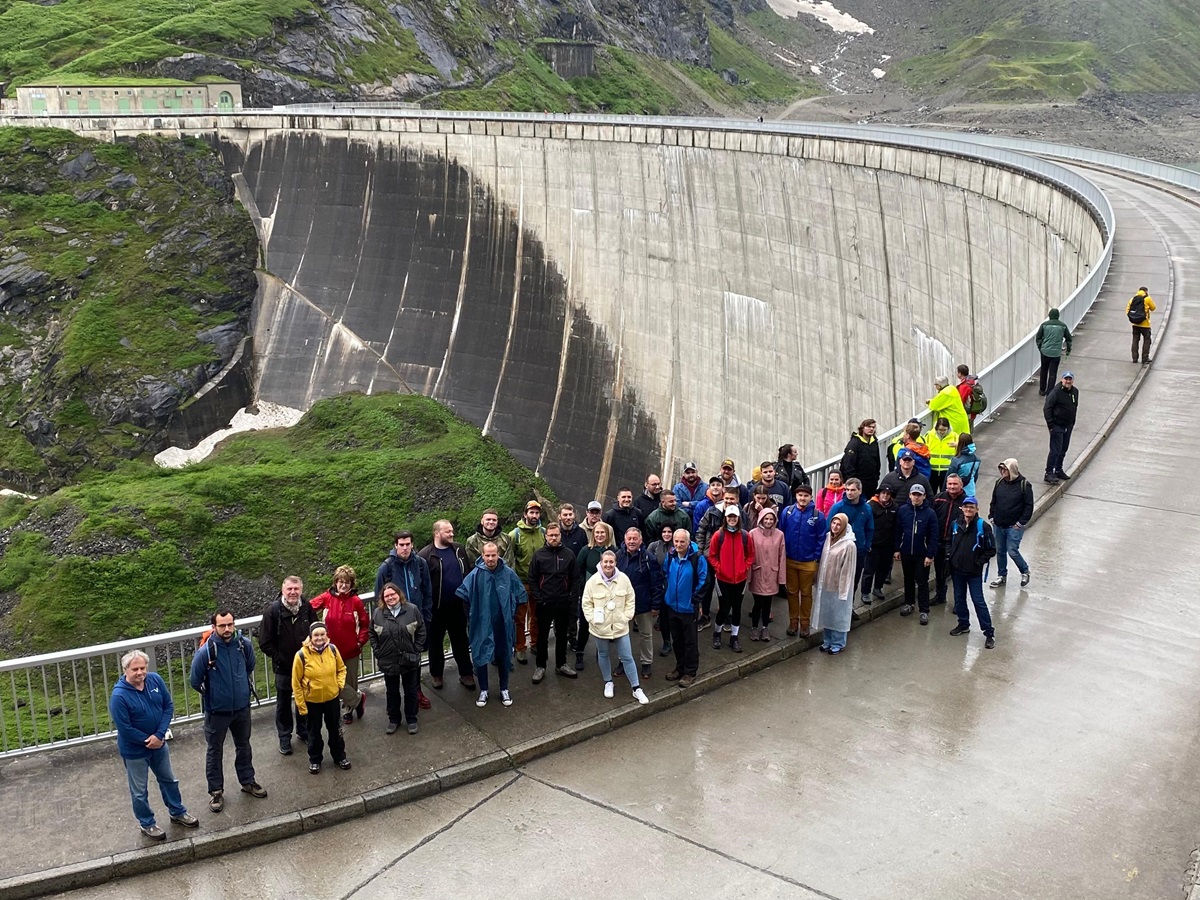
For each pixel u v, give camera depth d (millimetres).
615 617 20609
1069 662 21484
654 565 21422
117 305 113438
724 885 16125
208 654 17656
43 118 130250
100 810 18234
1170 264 48844
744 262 80688
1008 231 56219
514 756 19406
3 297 115562
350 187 116125
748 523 23953
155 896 16469
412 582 20375
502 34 193125
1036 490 28922
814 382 75375
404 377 108375
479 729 20297
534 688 21766
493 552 20250
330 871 16922
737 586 22234
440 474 69812
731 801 18062
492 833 17641
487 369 103562
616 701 21109
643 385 91750
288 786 18688
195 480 66750
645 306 91188
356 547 64062
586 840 17344
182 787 18812
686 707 21125
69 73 144625
